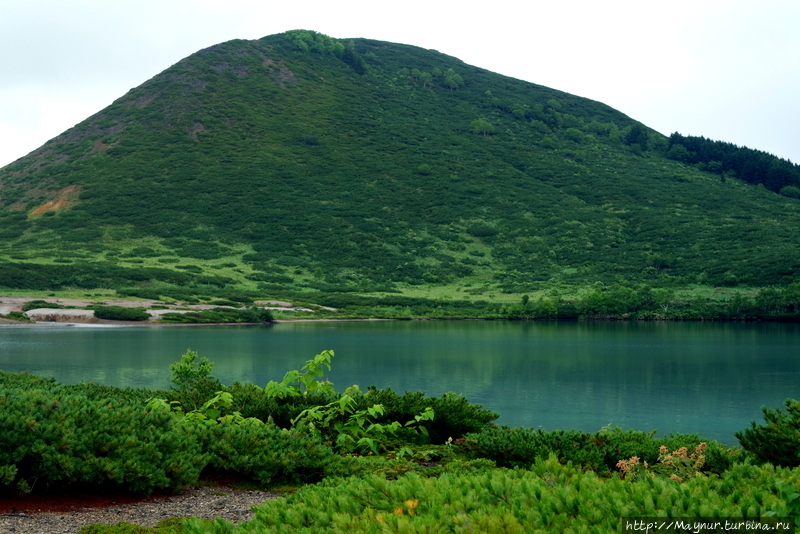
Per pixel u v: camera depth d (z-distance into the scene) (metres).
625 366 48.38
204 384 15.70
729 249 149.88
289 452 9.91
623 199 197.75
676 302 117.06
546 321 111.50
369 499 5.38
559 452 11.12
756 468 5.99
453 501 4.94
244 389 14.87
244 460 9.64
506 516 4.49
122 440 8.66
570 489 5.09
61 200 183.00
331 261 155.88
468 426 15.47
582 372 44.66
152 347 59.69
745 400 33.69
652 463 11.85
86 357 50.28
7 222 170.38
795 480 5.44
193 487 9.38
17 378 18.05
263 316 103.44
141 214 174.00
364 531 4.63
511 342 69.62
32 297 104.25
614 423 27.30
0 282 111.69
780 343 68.62
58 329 85.12
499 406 31.52
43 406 8.69
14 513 7.45
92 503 8.15
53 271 121.00
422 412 15.43
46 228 165.12
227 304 111.62
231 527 5.41
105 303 102.88
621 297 117.19
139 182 191.50
